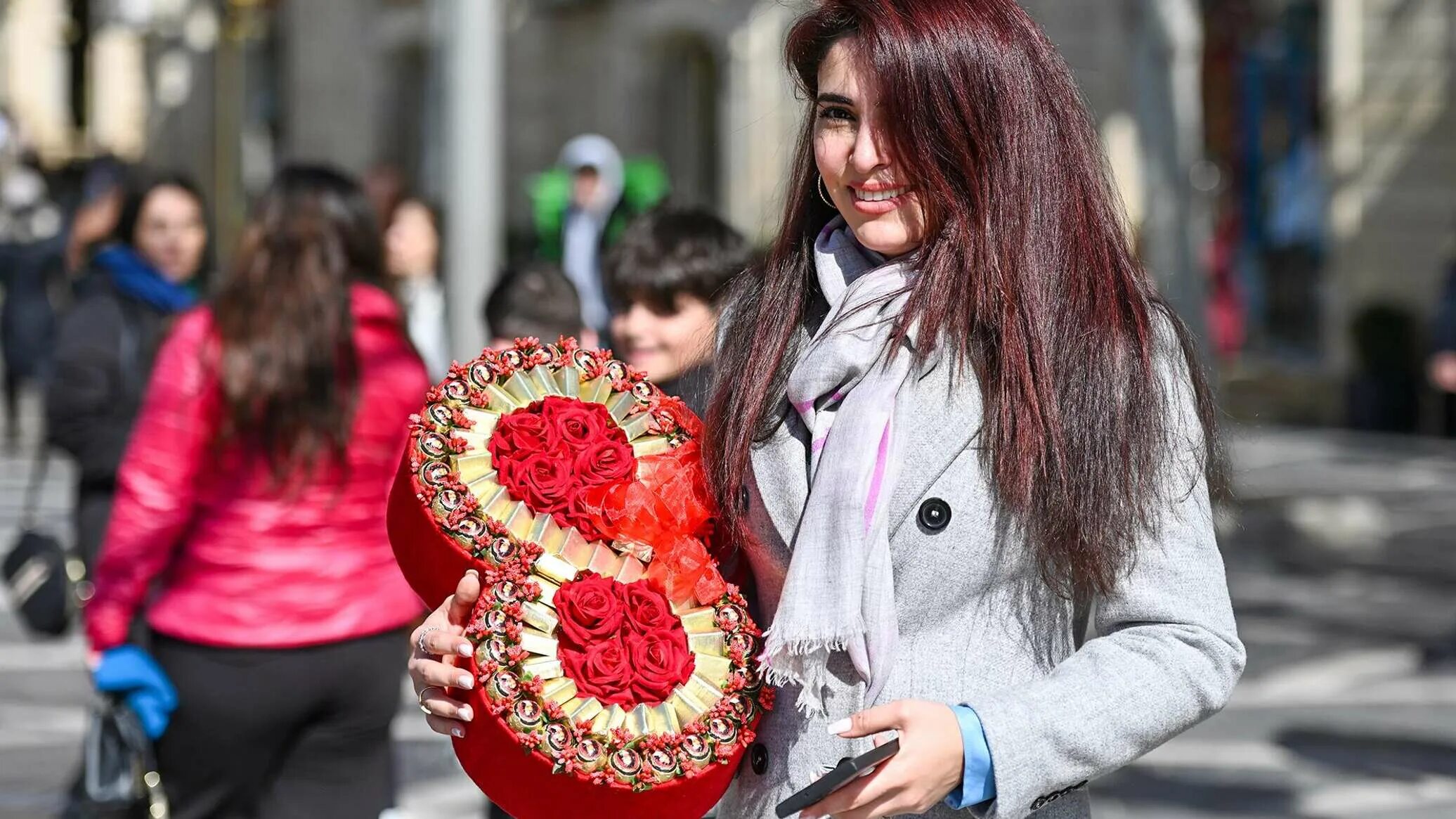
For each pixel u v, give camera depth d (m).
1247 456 15.56
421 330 7.51
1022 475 2.11
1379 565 11.01
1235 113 18.73
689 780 2.25
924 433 2.16
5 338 15.20
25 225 15.03
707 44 20.66
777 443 2.28
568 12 21.25
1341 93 17.58
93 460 5.83
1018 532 2.14
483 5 8.11
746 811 2.34
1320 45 18.33
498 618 2.24
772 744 2.31
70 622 5.47
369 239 4.12
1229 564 11.04
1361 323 17.22
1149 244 12.99
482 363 2.42
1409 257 17.34
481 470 2.35
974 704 2.06
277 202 4.04
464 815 6.04
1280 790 6.46
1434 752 6.98
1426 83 17.19
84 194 15.15
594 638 2.26
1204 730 7.32
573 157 10.73
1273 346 18.70
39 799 6.21
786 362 2.32
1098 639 2.17
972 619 2.18
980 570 2.16
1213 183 18.72
